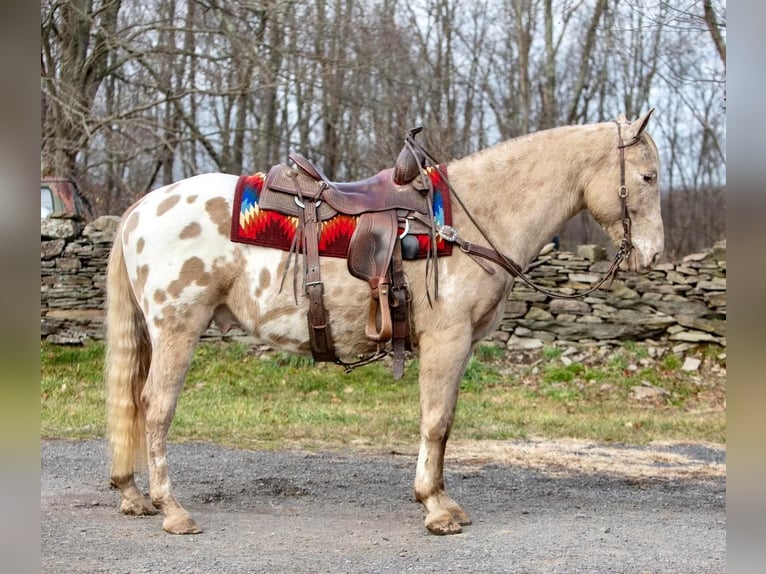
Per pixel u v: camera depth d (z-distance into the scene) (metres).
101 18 13.92
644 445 7.40
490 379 9.91
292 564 3.68
